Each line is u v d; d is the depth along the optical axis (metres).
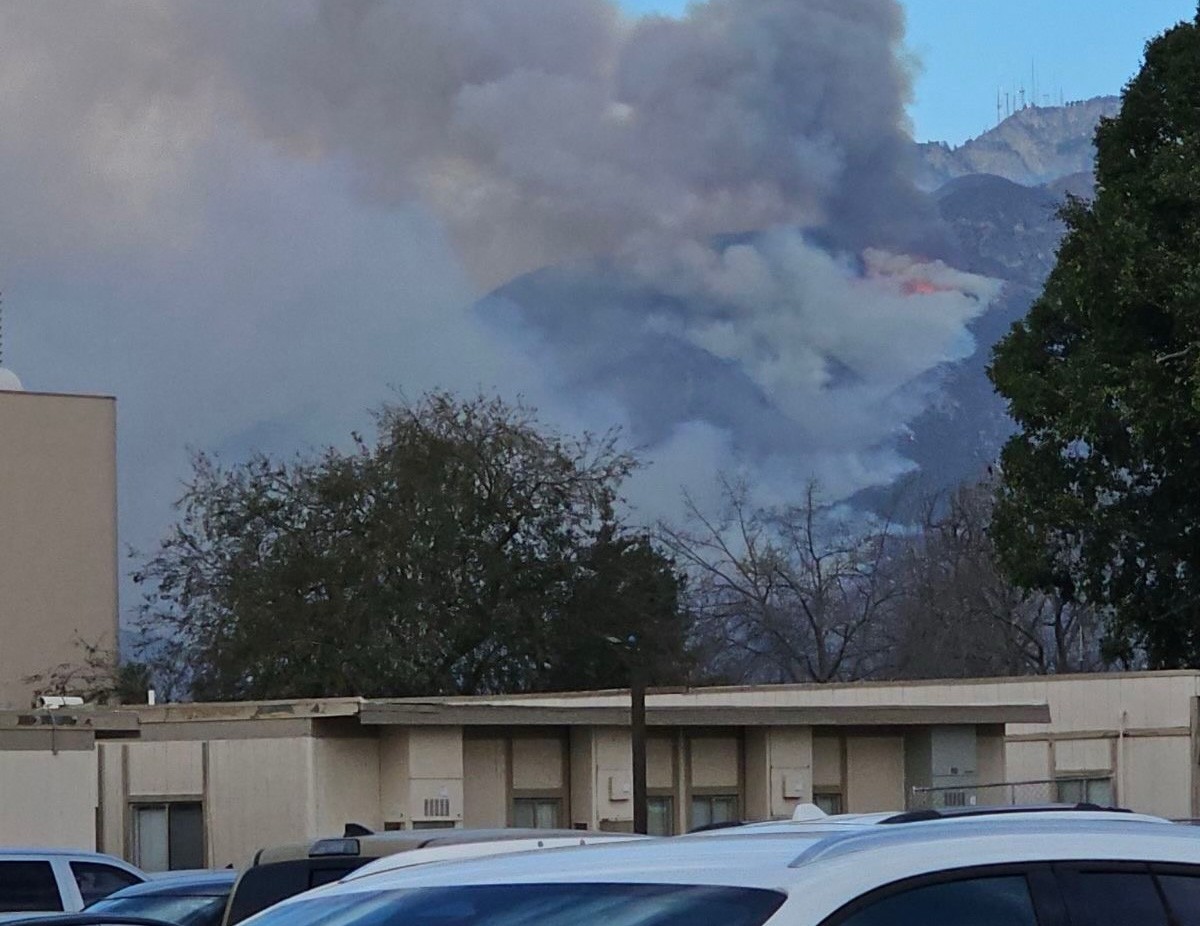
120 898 13.64
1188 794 40.06
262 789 31.62
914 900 4.46
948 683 42.50
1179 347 40.44
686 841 5.07
